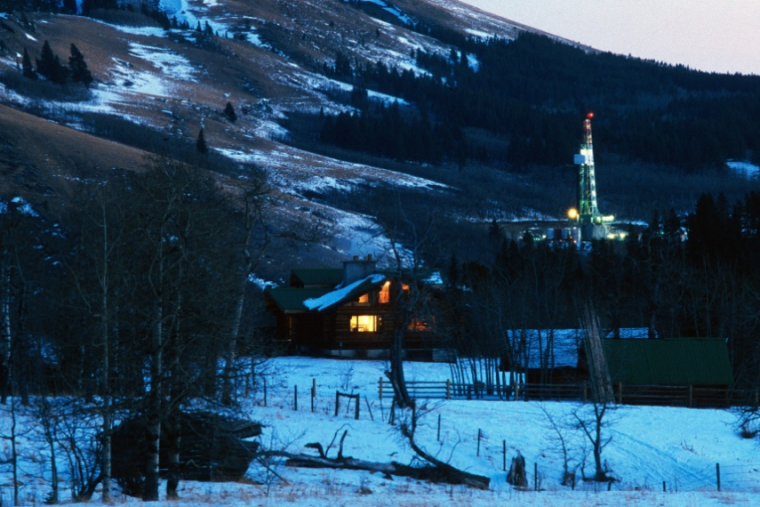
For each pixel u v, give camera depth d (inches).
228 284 4443.9
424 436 5497.1
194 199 5580.7
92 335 3641.7
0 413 5310.0
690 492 4074.8
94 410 3292.3
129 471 3602.4
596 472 4877.0
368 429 5541.3
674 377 7313.0
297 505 3149.6
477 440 5526.6
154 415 3248.0
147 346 3545.8
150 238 3489.2
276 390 7190.0
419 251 7322.8
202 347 3656.5
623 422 6284.5
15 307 6269.7
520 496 3742.6
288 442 4665.4
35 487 3713.1
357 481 4205.2
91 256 4060.0
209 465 3892.7
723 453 5561.0
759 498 3759.8
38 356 5861.2
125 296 3668.8
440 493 3897.6
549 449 5452.8
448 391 7362.2
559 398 7372.1
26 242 6254.9
